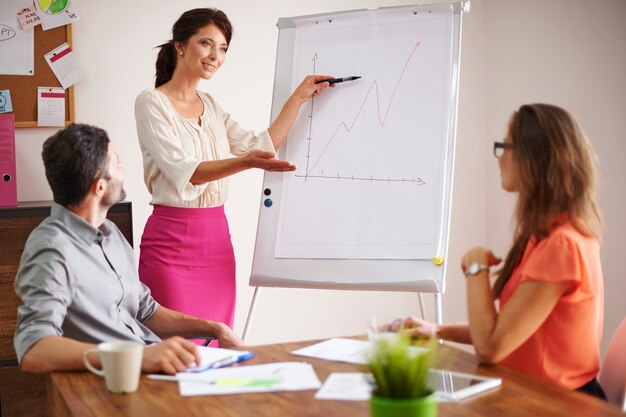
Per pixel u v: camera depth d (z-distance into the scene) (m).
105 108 3.39
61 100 3.28
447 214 2.47
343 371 1.58
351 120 2.64
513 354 1.68
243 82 3.63
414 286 2.44
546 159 1.65
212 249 2.77
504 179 1.74
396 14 2.67
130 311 2.12
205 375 1.57
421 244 2.47
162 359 1.58
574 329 1.63
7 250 2.84
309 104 2.71
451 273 4.05
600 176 1.74
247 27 3.62
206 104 2.86
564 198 1.64
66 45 3.28
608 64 3.25
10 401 2.87
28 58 3.22
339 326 3.93
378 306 3.99
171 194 2.70
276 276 2.61
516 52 3.77
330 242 2.57
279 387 1.46
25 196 3.28
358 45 2.70
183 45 2.73
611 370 1.78
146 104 2.67
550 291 1.57
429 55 2.59
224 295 2.82
